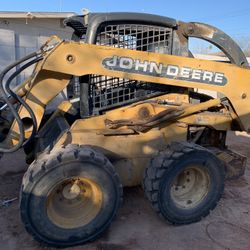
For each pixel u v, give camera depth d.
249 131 4.13
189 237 3.22
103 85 3.50
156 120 3.42
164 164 3.24
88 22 3.38
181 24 3.63
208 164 3.43
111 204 3.07
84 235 3.00
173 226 3.41
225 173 3.85
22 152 5.77
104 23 3.34
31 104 3.31
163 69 3.46
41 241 2.89
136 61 3.35
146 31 3.53
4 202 3.80
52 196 2.93
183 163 3.29
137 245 3.05
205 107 3.65
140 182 3.59
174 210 3.36
